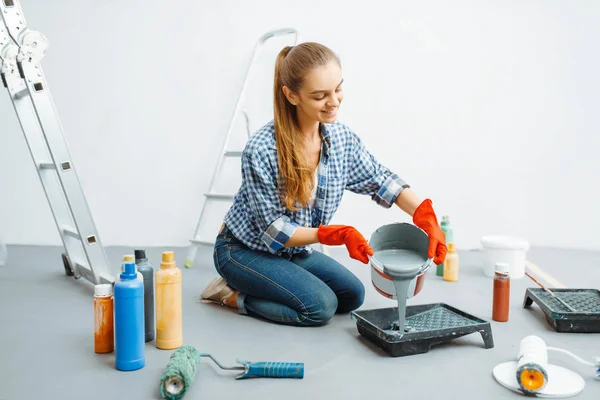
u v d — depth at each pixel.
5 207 3.05
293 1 3.03
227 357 1.42
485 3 3.08
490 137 3.15
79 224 2.01
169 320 1.47
